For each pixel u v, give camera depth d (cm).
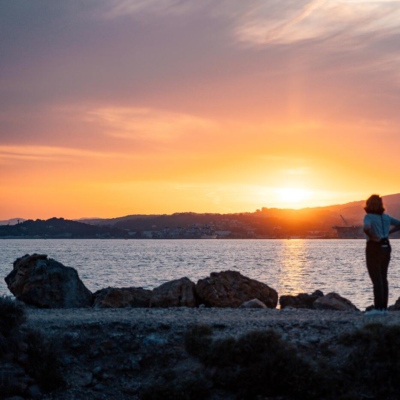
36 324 1151
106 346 1059
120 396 963
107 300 1712
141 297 1762
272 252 18888
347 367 964
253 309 1453
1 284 5462
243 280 1828
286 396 930
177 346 1051
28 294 1731
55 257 13962
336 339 1034
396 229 1315
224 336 1060
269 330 1015
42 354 1012
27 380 973
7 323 1048
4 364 993
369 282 6850
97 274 8112
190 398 934
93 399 957
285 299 1812
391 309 1628
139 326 1114
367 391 931
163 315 1312
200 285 1783
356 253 18012
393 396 919
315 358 991
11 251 18750
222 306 1747
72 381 991
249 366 969
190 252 18412
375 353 966
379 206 1295
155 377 994
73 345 1061
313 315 1304
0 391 945
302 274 8450
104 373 1012
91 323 1131
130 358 1033
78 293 1798
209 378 966
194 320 1191
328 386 927
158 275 7956
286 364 948
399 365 942
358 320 1177
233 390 950
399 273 8225
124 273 8362
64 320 1191
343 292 5491
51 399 954
